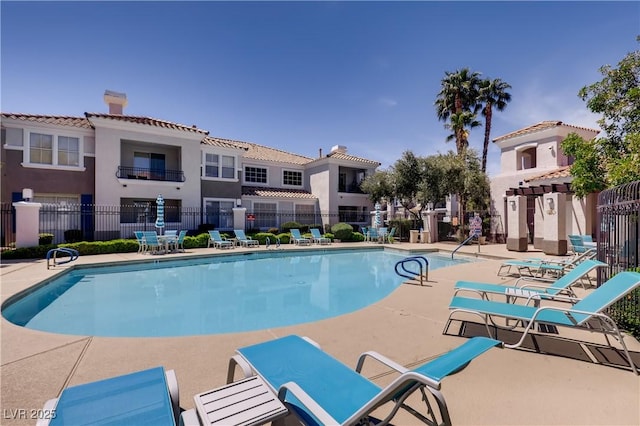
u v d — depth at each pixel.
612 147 9.80
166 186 20.38
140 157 21.27
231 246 18.89
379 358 2.71
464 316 5.82
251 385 2.39
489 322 5.44
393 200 26.23
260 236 20.33
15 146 16.84
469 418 2.77
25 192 14.09
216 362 3.94
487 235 23.81
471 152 23.72
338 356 4.11
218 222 22.80
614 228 6.12
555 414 2.83
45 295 9.21
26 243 13.89
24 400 3.08
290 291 9.97
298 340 3.32
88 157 18.69
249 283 11.04
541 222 18.38
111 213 18.11
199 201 21.64
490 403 3.00
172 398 2.26
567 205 17.77
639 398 3.08
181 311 7.87
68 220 17.95
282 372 2.66
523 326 5.25
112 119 18.41
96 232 18.12
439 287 8.28
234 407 2.09
